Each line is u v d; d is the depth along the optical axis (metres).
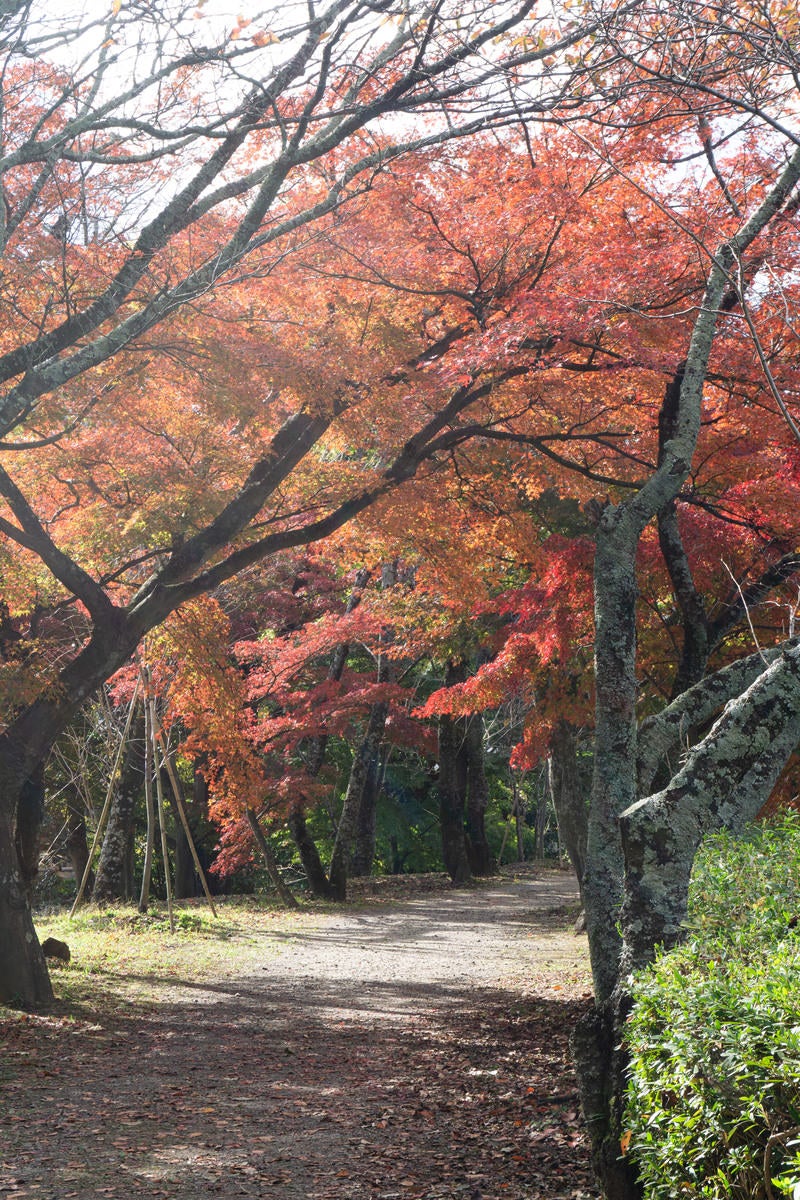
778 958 3.89
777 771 5.69
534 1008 12.49
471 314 12.46
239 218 12.62
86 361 10.10
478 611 15.93
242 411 11.98
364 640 26.47
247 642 26.17
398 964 17.47
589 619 13.05
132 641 13.26
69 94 9.36
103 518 13.39
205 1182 6.34
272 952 18.89
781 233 10.04
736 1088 3.48
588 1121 5.47
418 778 41.81
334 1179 6.39
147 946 19.03
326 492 14.36
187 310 11.32
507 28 9.29
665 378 10.95
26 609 13.38
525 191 11.38
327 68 9.43
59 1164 6.68
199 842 32.31
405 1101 8.42
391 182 11.58
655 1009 4.25
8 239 10.48
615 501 14.44
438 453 14.82
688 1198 3.81
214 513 13.15
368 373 12.23
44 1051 10.20
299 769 28.03
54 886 34.53
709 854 5.33
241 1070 9.62
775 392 5.59
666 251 10.51
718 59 7.70
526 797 48.22
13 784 12.78
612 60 7.98
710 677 7.35
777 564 11.16
